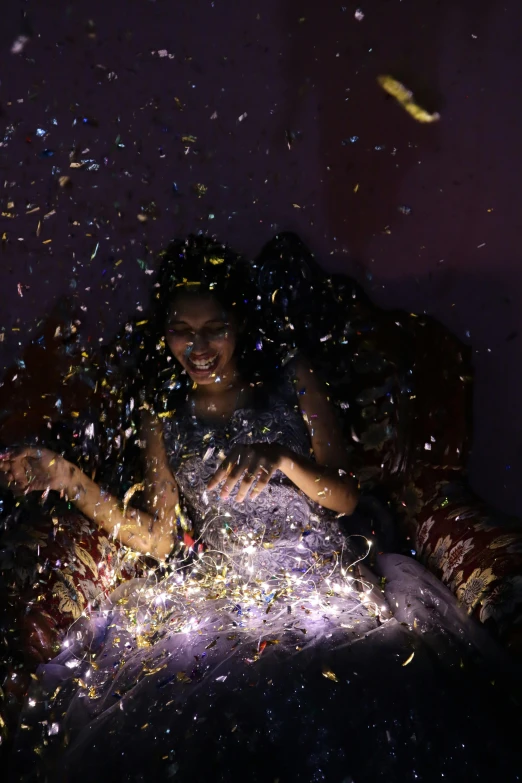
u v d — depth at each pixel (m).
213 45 2.66
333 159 2.68
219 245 2.01
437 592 1.77
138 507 2.04
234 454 1.75
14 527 1.85
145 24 2.64
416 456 2.15
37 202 2.63
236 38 2.66
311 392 1.97
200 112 2.66
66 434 2.12
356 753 1.44
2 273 2.62
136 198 2.64
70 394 2.16
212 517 1.93
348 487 1.90
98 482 2.07
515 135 2.58
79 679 1.61
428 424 2.17
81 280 2.62
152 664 1.62
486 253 2.64
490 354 2.66
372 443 2.15
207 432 1.95
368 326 2.23
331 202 2.69
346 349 2.21
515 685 1.53
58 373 2.18
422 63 2.62
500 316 2.64
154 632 1.74
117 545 1.96
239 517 1.90
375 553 1.98
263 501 1.89
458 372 2.20
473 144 2.62
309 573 1.85
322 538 1.91
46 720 1.54
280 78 2.66
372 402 2.17
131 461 2.07
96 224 2.63
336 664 1.55
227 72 2.66
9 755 1.50
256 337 2.01
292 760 1.42
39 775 1.48
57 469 1.85
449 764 1.44
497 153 2.60
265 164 2.68
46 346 2.20
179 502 2.05
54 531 1.85
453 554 1.84
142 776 1.42
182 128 2.66
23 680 1.57
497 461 2.68
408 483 2.13
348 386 2.19
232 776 1.41
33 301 2.62
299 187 2.68
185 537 2.02
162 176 2.65
